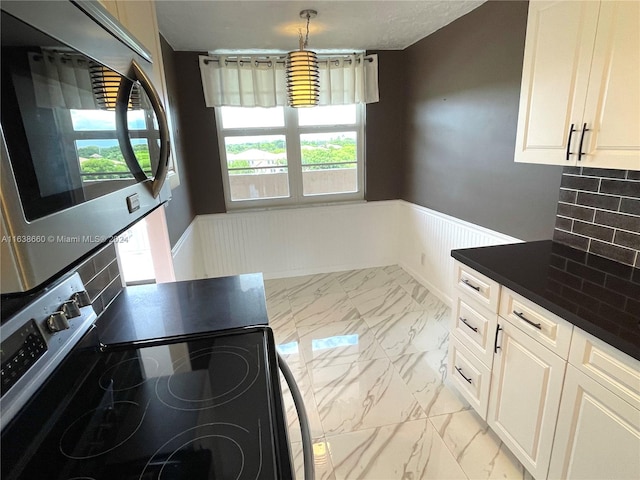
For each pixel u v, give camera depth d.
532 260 1.71
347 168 4.00
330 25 2.75
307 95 2.50
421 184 3.59
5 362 0.64
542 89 1.54
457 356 1.96
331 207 3.95
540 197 2.16
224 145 3.68
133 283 2.40
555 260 1.70
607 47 1.24
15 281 0.45
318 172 3.96
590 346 1.16
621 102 1.21
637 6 1.13
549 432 1.37
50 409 0.81
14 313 0.68
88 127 0.65
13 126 0.45
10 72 0.45
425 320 3.00
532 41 1.57
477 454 1.72
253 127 3.70
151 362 1.00
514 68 2.26
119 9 1.04
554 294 1.34
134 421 0.78
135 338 1.11
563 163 1.47
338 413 2.00
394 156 3.99
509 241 2.46
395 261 4.28
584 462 1.24
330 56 3.54
